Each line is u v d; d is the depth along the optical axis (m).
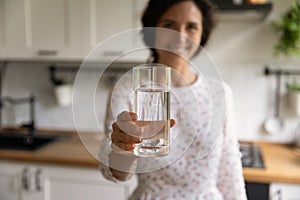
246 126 2.16
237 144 0.96
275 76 2.10
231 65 2.13
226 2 1.68
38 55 2.09
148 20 0.82
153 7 0.80
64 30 2.03
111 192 1.78
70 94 2.35
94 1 1.97
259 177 1.56
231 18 1.99
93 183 1.80
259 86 2.12
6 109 2.52
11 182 1.90
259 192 1.57
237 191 0.95
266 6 1.65
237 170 0.95
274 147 2.06
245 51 2.11
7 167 1.89
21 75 2.47
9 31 2.12
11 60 2.38
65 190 1.83
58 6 2.03
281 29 1.99
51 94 2.44
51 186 1.85
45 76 2.43
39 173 1.85
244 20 2.06
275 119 2.12
